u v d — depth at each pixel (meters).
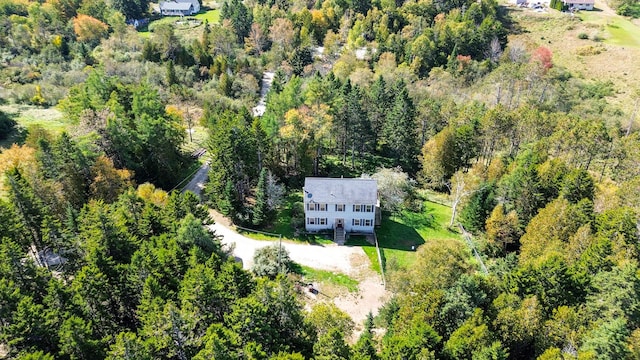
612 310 46.38
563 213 62.97
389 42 137.88
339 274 67.69
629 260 51.81
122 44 139.38
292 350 44.44
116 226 56.38
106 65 118.56
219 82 123.19
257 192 74.75
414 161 96.31
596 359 41.44
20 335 41.31
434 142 88.31
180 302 48.25
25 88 107.50
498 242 71.88
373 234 76.69
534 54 138.00
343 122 90.94
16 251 48.59
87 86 91.31
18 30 129.75
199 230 59.31
